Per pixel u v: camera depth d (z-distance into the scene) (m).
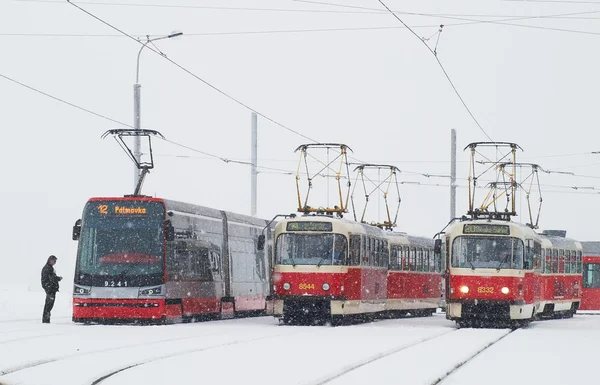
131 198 36.03
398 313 51.62
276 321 41.59
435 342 28.28
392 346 25.73
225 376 17.95
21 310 44.78
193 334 29.27
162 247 35.53
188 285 37.59
